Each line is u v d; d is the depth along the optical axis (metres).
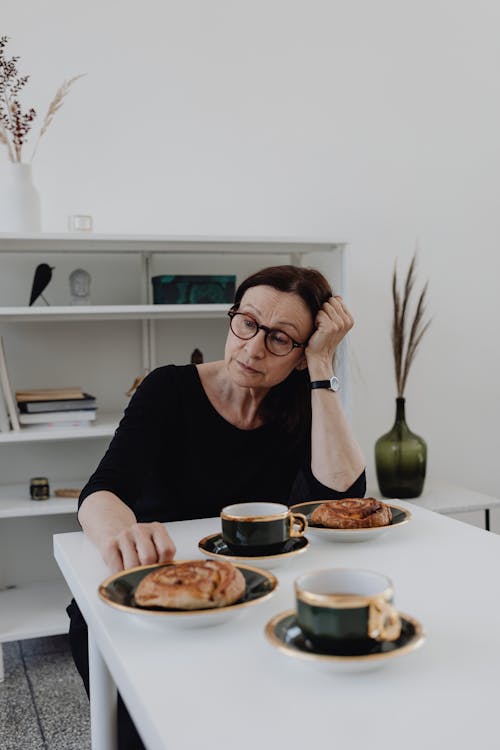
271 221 2.92
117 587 0.87
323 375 1.38
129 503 1.27
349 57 2.98
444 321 3.17
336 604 0.68
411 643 0.69
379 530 1.12
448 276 3.17
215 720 0.61
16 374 2.68
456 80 3.14
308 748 0.57
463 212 3.18
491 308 3.24
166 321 2.82
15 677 2.35
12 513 2.32
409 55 3.06
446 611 0.84
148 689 0.67
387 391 3.10
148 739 0.63
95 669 1.10
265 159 2.90
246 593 0.85
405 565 1.02
